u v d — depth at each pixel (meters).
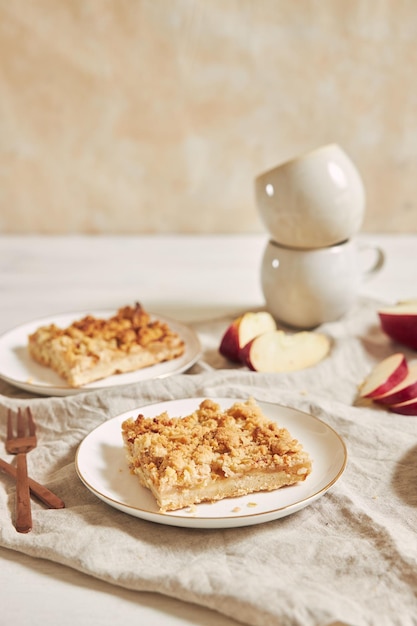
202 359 0.83
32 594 0.56
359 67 1.18
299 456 0.61
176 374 0.78
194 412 0.68
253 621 0.53
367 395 0.75
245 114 1.21
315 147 1.22
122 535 0.59
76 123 1.22
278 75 1.19
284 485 0.62
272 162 1.23
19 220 1.27
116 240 1.24
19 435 0.71
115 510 0.62
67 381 0.78
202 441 0.63
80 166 1.24
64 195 1.25
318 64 1.18
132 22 1.17
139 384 0.74
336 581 0.55
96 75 1.19
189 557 0.57
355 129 1.22
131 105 1.21
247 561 0.57
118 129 1.22
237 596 0.53
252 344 0.80
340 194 0.84
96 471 0.64
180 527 0.60
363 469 0.66
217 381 0.76
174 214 1.26
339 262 0.87
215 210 1.26
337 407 0.73
